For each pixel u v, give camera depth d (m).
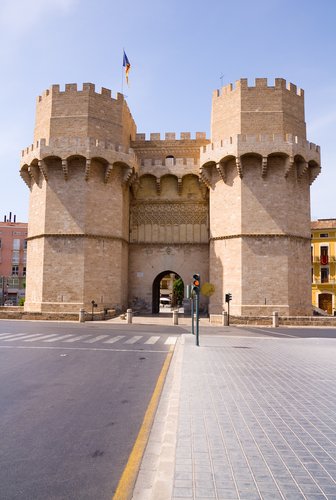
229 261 37.97
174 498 4.70
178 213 44.97
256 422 7.68
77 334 24.83
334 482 5.18
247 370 13.03
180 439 6.71
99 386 11.42
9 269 78.81
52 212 38.47
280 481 5.19
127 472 5.98
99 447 6.96
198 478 5.26
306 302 38.34
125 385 11.57
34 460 6.43
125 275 43.34
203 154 40.00
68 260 37.97
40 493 5.34
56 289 37.75
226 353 16.88
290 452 6.20
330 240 61.47
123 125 41.78
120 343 20.94
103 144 38.31
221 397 9.52
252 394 9.85
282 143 36.44
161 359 16.12
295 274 37.44
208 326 32.81
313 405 8.95
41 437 7.44
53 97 39.56
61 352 17.61
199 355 16.19
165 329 29.48
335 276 60.78
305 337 24.55
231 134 38.69
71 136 38.81
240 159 36.72
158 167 43.81
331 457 6.02
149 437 7.46
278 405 8.91
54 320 35.28
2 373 13.11
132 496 5.25
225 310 37.75
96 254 38.62
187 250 44.47
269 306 36.19
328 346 19.69
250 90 38.28
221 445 6.45
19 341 21.08
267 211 37.09
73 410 9.11
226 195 38.88
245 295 36.47
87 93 39.22
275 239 36.91
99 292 38.56
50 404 9.58
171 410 8.39
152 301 44.59
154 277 44.66
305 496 4.78
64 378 12.42
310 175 39.47
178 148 45.81
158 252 44.78
